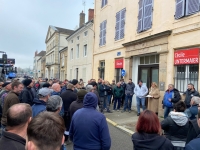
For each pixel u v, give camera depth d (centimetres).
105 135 284
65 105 502
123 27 1190
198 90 689
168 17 841
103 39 1441
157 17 912
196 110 418
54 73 3366
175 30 796
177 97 686
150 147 217
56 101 315
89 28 1653
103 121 288
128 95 980
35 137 118
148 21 968
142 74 1066
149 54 969
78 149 287
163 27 868
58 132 122
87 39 1778
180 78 781
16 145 181
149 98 863
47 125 121
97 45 1548
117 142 565
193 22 717
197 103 423
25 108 204
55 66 3369
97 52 1534
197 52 700
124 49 1171
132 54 1080
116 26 1265
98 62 1516
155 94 834
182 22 765
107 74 1364
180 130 310
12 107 205
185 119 311
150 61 1000
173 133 313
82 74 1895
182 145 305
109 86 1016
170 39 824
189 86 642
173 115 317
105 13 1430
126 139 594
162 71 859
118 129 711
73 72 2208
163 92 846
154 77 968
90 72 1681
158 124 235
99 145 285
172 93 712
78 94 419
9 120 196
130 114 934
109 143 286
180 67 784
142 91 895
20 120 196
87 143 283
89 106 302
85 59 1816
